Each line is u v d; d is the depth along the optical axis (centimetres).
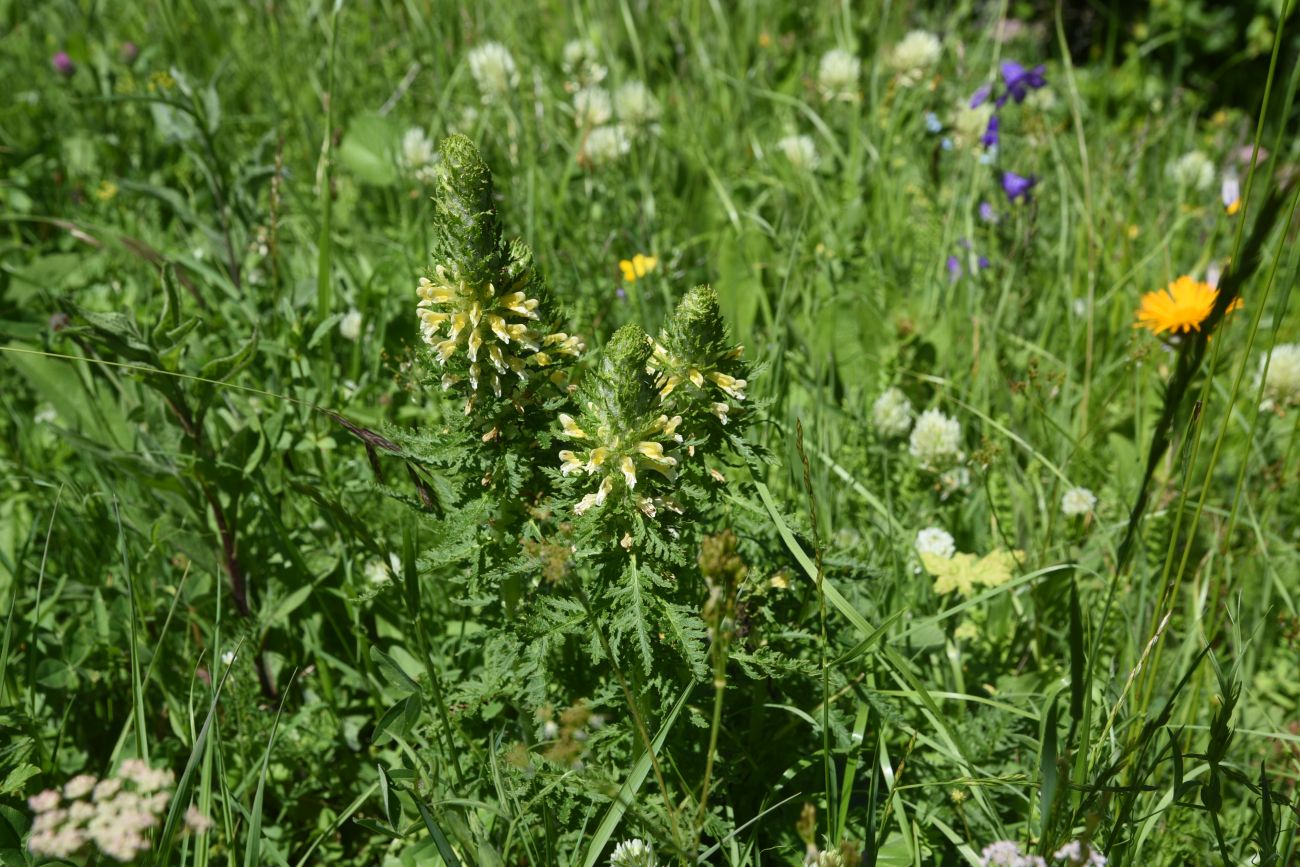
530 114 429
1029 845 205
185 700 248
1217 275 389
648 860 195
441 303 200
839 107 525
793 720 235
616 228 413
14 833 189
